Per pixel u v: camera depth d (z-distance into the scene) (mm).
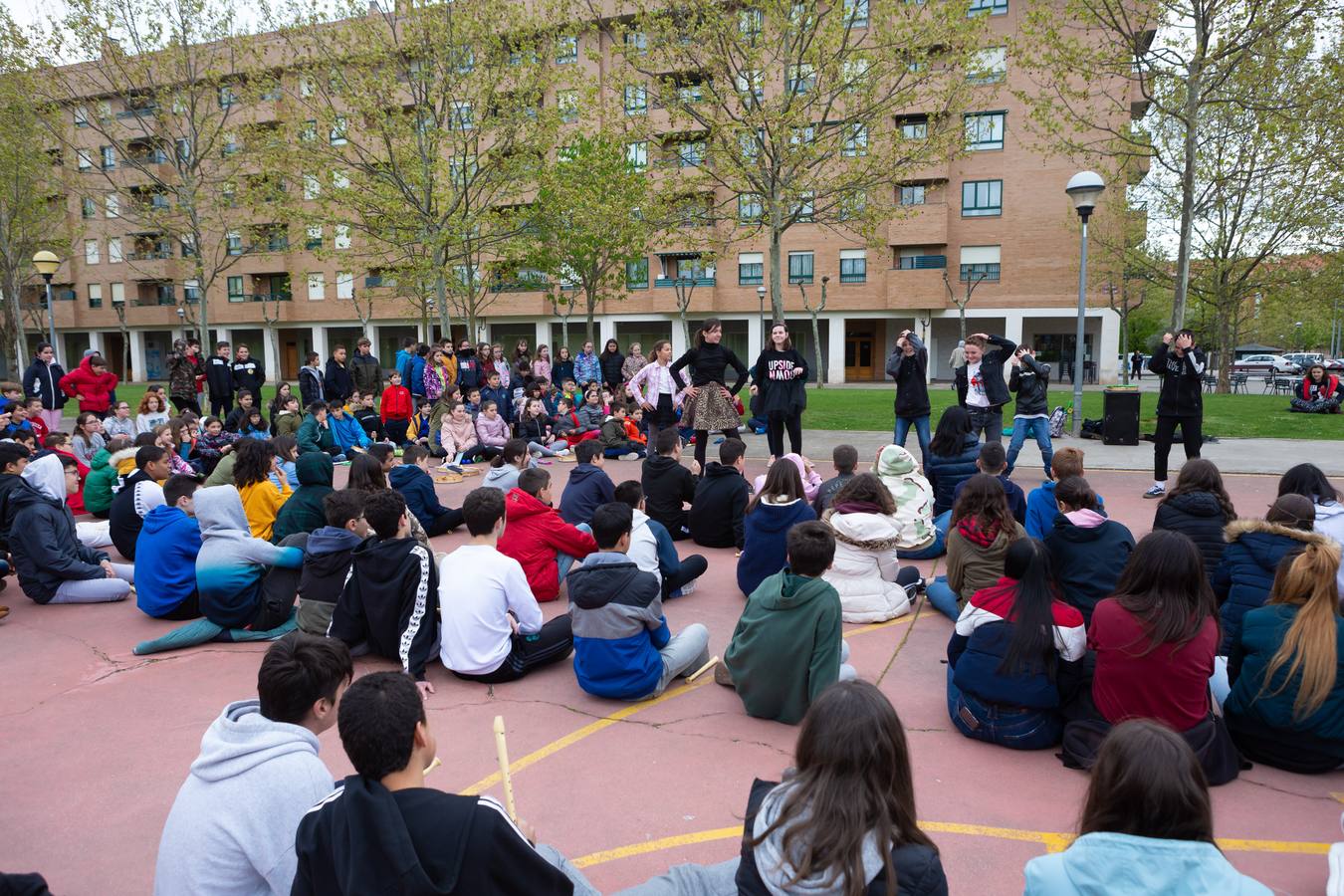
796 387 10695
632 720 4418
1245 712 3818
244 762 2393
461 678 5000
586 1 20094
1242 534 4590
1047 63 15172
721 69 15109
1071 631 3857
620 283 27219
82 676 5148
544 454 13789
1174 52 14531
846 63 15141
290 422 12789
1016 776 3770
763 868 2047
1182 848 1782
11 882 2055
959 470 8180
